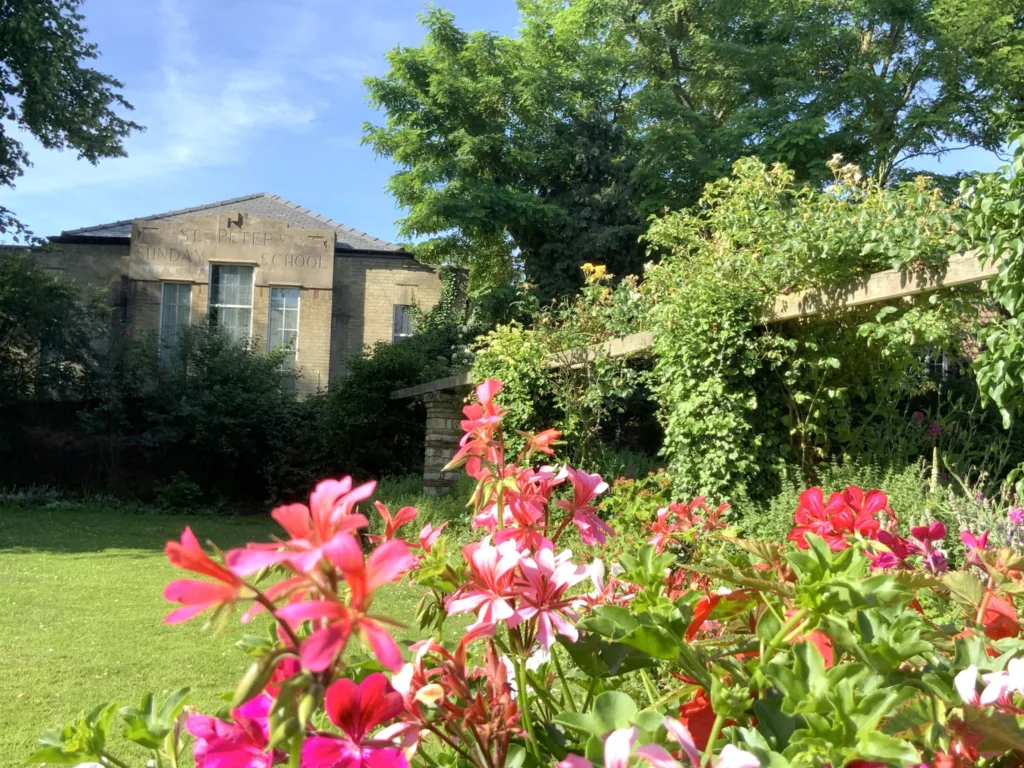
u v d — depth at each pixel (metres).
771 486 5.46
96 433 13.14
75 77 13.85
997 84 12.47
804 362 5.34
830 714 0.79
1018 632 1.06
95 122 14.05
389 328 17.78
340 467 13.01
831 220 4.83
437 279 17.94
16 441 12.98
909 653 0.81
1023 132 3.65
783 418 5.49
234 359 13.77
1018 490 3.82
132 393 13.20
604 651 0.96
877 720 0.74
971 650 0.91
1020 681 0.76
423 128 15.55
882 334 4.70
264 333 17.11
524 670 0.90
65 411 13.27
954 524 3.73
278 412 13.48
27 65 13.01
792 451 5.59
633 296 7.03
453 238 16.55
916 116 12.59
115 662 4.04
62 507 11.87
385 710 0.68
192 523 10.89
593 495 1.12
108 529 9.77
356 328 17.70
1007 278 3.63
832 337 5.38
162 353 16.45
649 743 0.68
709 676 0.87
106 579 6.40
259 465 13.33
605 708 0.76
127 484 13.13
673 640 0.87
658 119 13.82
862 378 5.64
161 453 13.12
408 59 15.68
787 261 5.00
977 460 6.40
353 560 0.52
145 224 16.91
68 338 13.14
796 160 12.71
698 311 5.45
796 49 13.63
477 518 1.13
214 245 17.06
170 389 13.24
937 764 0.73
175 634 4.62
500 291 13.70
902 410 7.38
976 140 13.16
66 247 17.14
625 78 16.16
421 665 0.81
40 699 3.46
